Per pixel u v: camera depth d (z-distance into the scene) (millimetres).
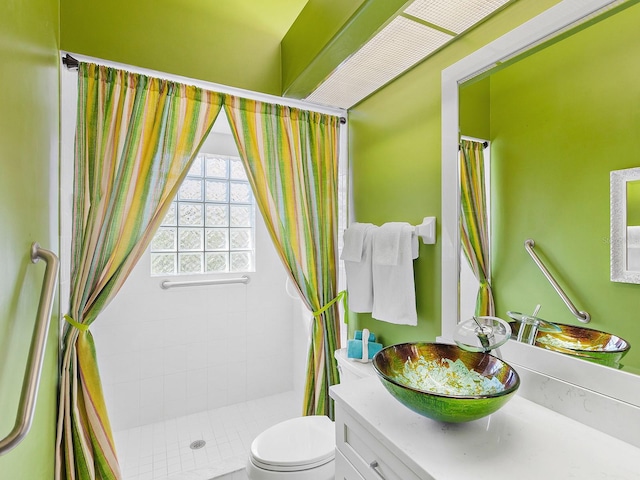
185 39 1644
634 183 804
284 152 1887
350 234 1697
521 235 1052
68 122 1510
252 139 1810
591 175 885
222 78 1723
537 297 1006
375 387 1121
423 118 1437
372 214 1792
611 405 825
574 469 700
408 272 1405
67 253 1540
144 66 1556
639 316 791
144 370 2311
